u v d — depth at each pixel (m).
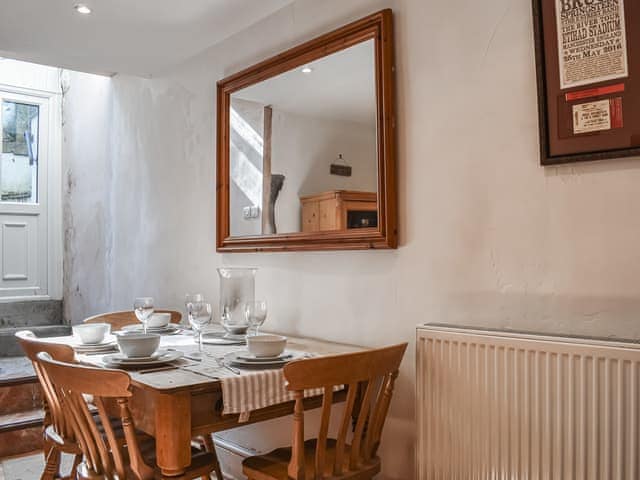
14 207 4.80
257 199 2.68
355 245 2.13
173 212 3.38
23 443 3.12
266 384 1.62
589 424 1.38
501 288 1.73
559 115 1.59
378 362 1.59
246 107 2.77
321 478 1.52
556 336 1.47
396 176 2.03
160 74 3.54
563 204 1.60
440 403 1.69
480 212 1.79
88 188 4.52
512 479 1.51
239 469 2.72
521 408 1.50
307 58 2.39
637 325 1.44
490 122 1.77
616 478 1.33
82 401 1.56
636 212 1.46
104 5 2.56
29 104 4.93
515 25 1.72
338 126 2.24
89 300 4.48
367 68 2.13
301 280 2.45
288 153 2.49
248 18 2.71
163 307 3.45
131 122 3.88
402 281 2.01
